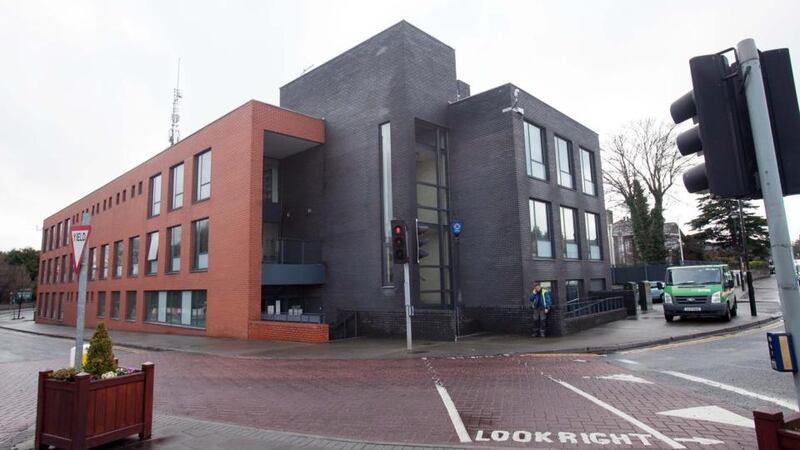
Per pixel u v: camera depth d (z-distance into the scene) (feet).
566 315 56.49
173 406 26.89
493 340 51.47
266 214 80.33
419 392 28.17
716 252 182.60
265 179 83.20
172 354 52.75
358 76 72.18
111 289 106.01
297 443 19.06
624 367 33.86
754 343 41.42
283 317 63.10
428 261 68.28
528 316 55.16
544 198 69.62
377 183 67.31
